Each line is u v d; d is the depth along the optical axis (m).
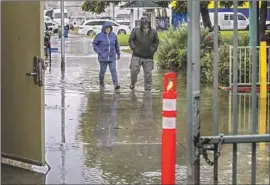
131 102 18.30
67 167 10.14
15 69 10.08
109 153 11.23
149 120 14.99
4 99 10.27
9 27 10.09
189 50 8.04
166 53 30.33
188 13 8.06
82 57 40.69
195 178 8.17
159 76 27.05
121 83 23.98
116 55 24.00
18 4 9.88
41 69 9.72
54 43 56.50
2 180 9.34
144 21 21.19
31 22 9.76
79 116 15.60
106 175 9.65
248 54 20.56
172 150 7.82
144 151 11.40
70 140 12.43
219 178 9.40
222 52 21.59
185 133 13.02
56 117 15.41
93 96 19.80
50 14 80.69
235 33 8.70
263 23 25.23
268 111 15.93
